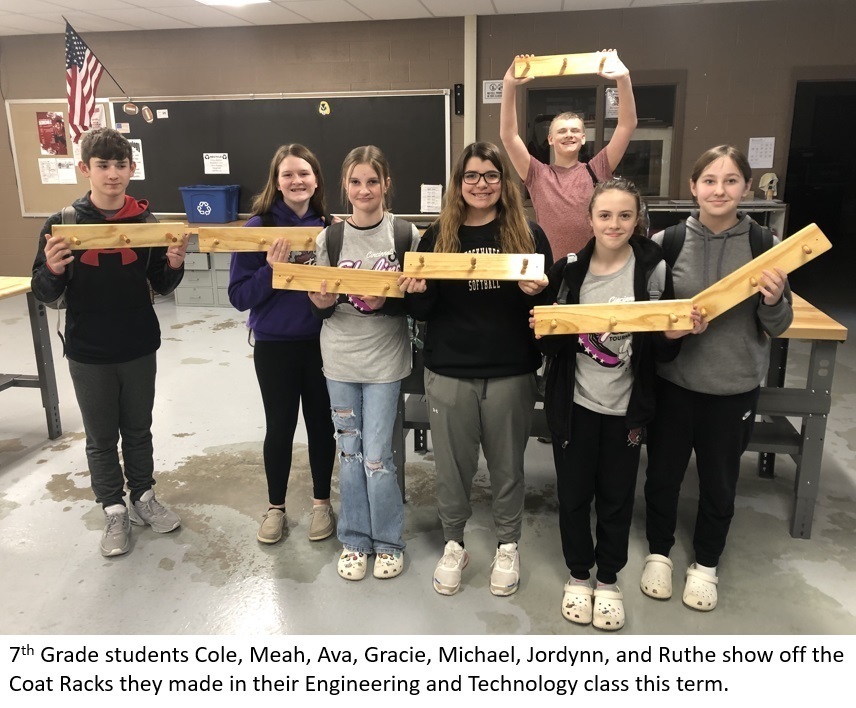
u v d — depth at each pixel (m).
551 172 2.57
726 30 5.30
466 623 1.90
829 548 2.25
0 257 6.96
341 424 2.00
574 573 1.92
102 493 2.28
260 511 2.54
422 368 2.41
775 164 5.51
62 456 3.03
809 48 5.25
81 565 2.20
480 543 2.31
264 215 2.07
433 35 5.67
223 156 6.23
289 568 2.17
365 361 1.92
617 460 1.78
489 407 1.85
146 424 2.33
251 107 6.07
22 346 4.88
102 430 2.21
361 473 2.05
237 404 3.65
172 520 2.39
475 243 1.82
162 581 2.11
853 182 8.13
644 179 5.71
